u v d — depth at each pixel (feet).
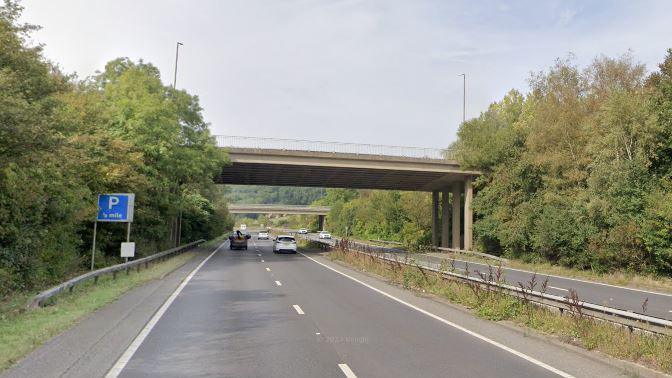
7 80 42.73
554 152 121.19
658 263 87.15
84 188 73.97
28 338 28.96
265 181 186.19
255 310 43.75
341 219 367.66
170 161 108.47
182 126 128.16
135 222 105.60
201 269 88.28
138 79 112.06
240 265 98.73
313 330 34.99
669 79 98.32
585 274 95.14
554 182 119.44
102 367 24.30
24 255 60.80
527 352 28.94
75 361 25.00
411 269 66.39
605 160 100.27
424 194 236.02
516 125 153.89
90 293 50.39
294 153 148.46
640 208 91.97
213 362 26.04
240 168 156.04
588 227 99.86
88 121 83.35
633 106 96.89
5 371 22.99
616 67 136.98
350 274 80.43
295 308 45.06
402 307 46.09
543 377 23.93
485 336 33.40
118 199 75.92
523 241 124.88
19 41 50.78
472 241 166.91
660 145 94.32
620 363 26.48
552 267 109.40
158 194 111.45
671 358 25.44
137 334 32.78
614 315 32.63
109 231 100.12
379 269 79.05
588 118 118.42
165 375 23.56
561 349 29.81
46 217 66.64
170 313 41.60
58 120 56.44
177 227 156.76
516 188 138.10
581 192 104.68
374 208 288.92
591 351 29.01
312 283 66.80
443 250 170.60
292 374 23.98
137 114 102.63
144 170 102.27
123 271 74.43
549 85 145.69
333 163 150.92
